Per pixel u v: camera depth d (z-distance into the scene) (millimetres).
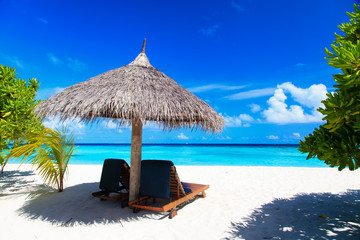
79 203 4770
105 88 3928
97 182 7023
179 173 8930
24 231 3410
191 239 3223
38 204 4680
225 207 4633
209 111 4398
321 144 2727
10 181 6996
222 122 4684
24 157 4883
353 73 2244
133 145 4492
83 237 3252
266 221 3867
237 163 19094
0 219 3852
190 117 4117
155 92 4000
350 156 2518
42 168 5305
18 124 5695
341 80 2373
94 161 20531
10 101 5637
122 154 28938
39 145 4883
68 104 3703
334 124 2471
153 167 4176
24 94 6031
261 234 3361
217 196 5480
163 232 3443
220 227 3633
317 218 3971
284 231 3451
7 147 5648
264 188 6281
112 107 3480
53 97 4207
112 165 4641
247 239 3211
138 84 4082
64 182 6977
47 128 5332
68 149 5762
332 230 3461
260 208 4559
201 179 7699
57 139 5344
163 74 5020
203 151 35781
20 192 5664
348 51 2191
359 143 2572
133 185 4395
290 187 6375
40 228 3523
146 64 5031
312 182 6988
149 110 3533
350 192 5742
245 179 7605
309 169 9703
